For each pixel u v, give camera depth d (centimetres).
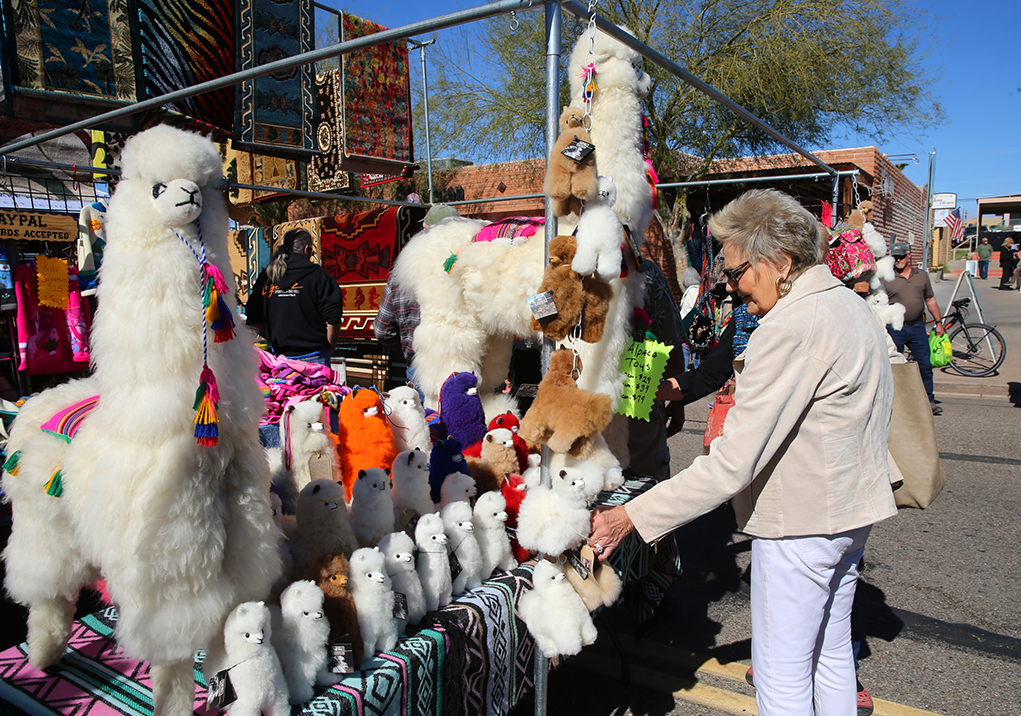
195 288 138
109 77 421
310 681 144
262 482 150
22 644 198
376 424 241
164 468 131
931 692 253
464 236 306
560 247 194
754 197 162
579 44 235
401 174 712
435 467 232
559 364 193
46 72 394
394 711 152
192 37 477
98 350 138
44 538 173
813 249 156
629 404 243
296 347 402
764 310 165
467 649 176
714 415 258
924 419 214
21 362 454
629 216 234
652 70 1031
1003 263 2117
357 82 643
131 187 138
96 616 214
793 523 150
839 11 1001
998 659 274
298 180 720
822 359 144
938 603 321
